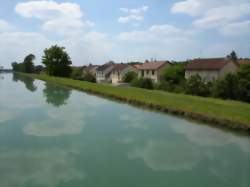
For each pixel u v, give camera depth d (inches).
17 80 2992.1
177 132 731.4
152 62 2566.4
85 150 585.6
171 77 1971.0
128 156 551.5
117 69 2824.8
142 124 818.2
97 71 3403.1
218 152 578.9
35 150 583.8
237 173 474.9
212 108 933.2
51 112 998.4
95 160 527.8
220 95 1412.4
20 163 514.6
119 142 640.4
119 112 1006.4
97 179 447.2
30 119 876.6
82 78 2837.1
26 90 1822.1
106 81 2876.5
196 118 872.3
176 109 962.7
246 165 510.6
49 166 499.8
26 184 431.2
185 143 637.9
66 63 3361.2
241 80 1348.4
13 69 6446.9
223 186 428.1
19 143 631.8
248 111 882.1
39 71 4921.3
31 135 694.5
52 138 669.3
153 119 884.0
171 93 1552.7
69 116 928.3
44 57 3356.3
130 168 493.0
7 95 1517.0
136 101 1182.9
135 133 722.8
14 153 566.6
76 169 486.9
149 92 1492.4
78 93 1638.8
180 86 1689.2
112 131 735.1
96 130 745.0
